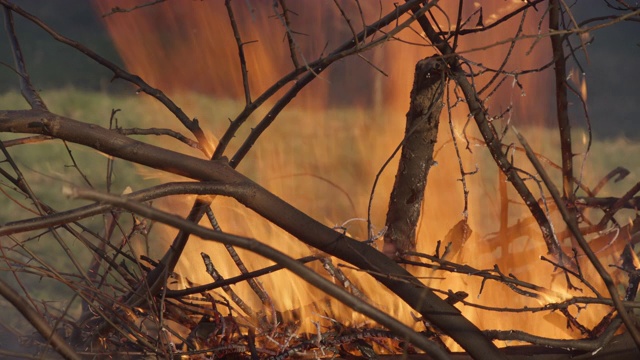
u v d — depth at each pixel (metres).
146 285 2.35
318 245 2.14
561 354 2.15
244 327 2.44
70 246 4.39
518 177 2.47
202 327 2.39
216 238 1.51
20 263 2.27
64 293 3.75
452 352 2.24
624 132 10.27
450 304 2.16
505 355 2.10
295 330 2.35
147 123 10.38
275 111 2.46
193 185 2.10
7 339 2.91
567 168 2.58
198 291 2.41
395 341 2.32
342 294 1.54
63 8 16.91
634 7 2.38
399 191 2.53
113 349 2.58
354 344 2.25
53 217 1.93
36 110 2.18
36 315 1.69
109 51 15.26
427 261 2.74
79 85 12.90
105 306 2.38
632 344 2.12
